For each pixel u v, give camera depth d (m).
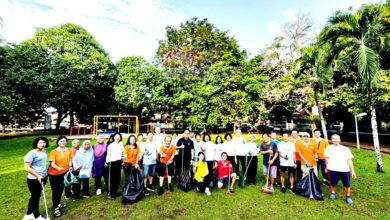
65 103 21.56
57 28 22.30
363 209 5.36
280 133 21.31
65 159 5.24
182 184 6.76
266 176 6.84
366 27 8.69
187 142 7.09
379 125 19.84
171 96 20.16
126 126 30.28
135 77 21.14
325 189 6.80
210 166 7.06
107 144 6.63
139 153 6.32
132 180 6.00
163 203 5.79
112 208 5.47
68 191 6.08
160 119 22.67
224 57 20.92
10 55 18.39
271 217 5.00
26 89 19.77
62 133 24.55
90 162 6.08
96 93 23.50
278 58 17.81
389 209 5.35
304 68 13.84
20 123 21.94
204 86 18.05
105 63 22.70
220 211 5.32
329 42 9.38
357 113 13.92
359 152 12.09
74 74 20.36
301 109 17.25
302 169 6.53
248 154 7.39
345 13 8.98
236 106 17.55
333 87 15.24
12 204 5.82
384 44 8.79
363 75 8.31
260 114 18.30
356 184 7.26
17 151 14.86
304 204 5.70
